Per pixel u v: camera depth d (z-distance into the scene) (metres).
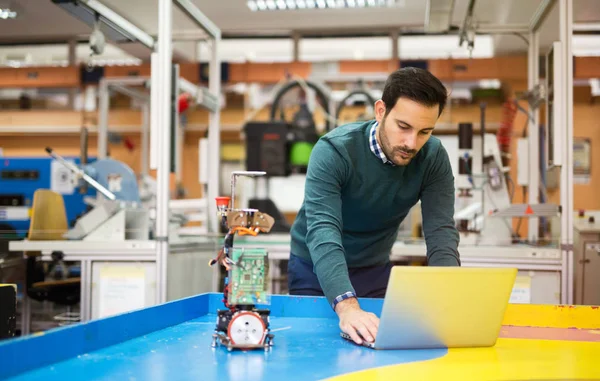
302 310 1.61
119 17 3.59
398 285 1.16
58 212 3.97
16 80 6.11
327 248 1.46
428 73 1.44
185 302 1.53
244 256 1.24
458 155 3.44
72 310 4.29
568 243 2.83
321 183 1.60
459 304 1.22
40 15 5.20
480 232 3.41
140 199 3.81
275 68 6.02
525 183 3.97
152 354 1.15
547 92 3.21
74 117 6.12
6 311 1.92
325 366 1.08
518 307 1.55
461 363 1.13
